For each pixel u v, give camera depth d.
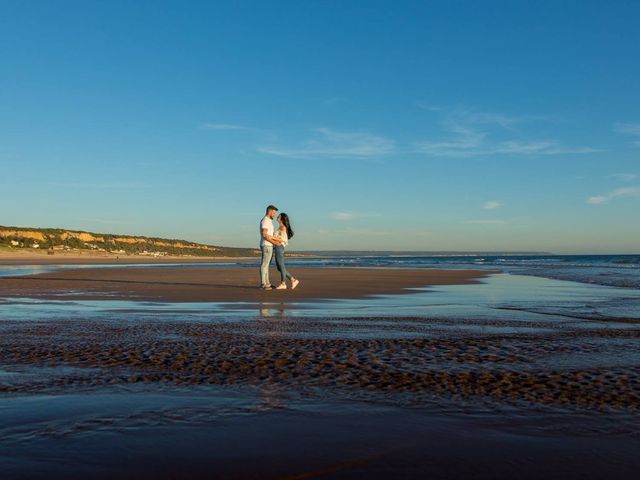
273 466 2.49
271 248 14.98
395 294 13.41
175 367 4.68
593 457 2.63
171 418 3.21
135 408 3.43
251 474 2.40
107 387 3.99
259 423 3.13
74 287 15.21
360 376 4.37
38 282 17.38
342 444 2.78
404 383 4.14
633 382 4.19
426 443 2.80
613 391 3.91
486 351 5.49
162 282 17.80
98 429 3.00
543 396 3.77
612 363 4.93
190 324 7.54
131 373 4.45
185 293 13.31
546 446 2.78
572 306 10.45
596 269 32.88
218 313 9.05
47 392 3.84
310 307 10.19
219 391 3.88
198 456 2.60
